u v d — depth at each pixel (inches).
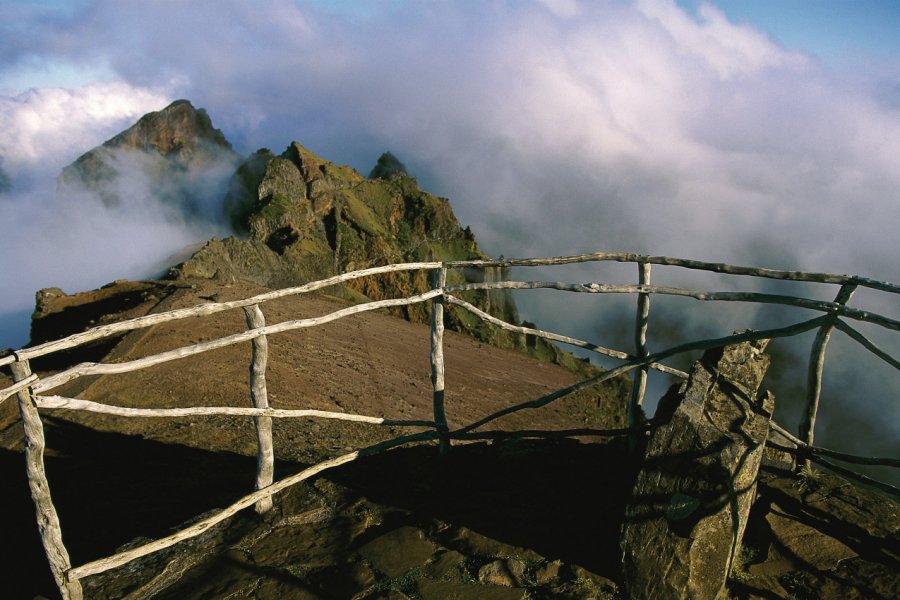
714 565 121.3
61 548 117.9
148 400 309.0
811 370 151.5
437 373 176.6
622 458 177.8
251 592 130.3
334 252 2132.1
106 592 129.9
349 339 609.6
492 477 175.5
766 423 128.0
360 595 128.6
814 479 161.5
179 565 138.6
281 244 2009.1
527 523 149.8
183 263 974.4
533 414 611.5
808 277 139.8
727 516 121.1
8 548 167.3
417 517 154.3
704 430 125.1
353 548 143.6
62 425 252.1
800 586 129.3
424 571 134.6
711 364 139.3
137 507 181.6
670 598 121.0
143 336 383.9
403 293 2003.0
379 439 314.7
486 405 590.9
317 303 727.7
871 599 126.0
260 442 150.3
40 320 536.7
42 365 365.1
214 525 153.3
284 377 404.8
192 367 365.4
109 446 236.8
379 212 2591.0
